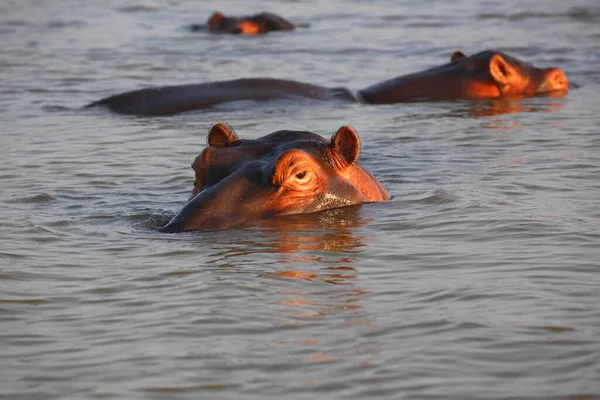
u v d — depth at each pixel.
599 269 24.19
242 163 30.17
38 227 29.38
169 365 19.23
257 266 24.97
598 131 43.47
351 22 92.06
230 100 52.78
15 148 42.06
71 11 103.00
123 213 31.22
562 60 67.56
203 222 28.48
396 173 36.16
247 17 87.81
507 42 76.75
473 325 20.78
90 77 63.44
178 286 23.62
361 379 18.47
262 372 18.84
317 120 48.81
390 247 26.58
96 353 19.89
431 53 72.62
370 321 21.19
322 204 30.03
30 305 22.62
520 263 24.83
